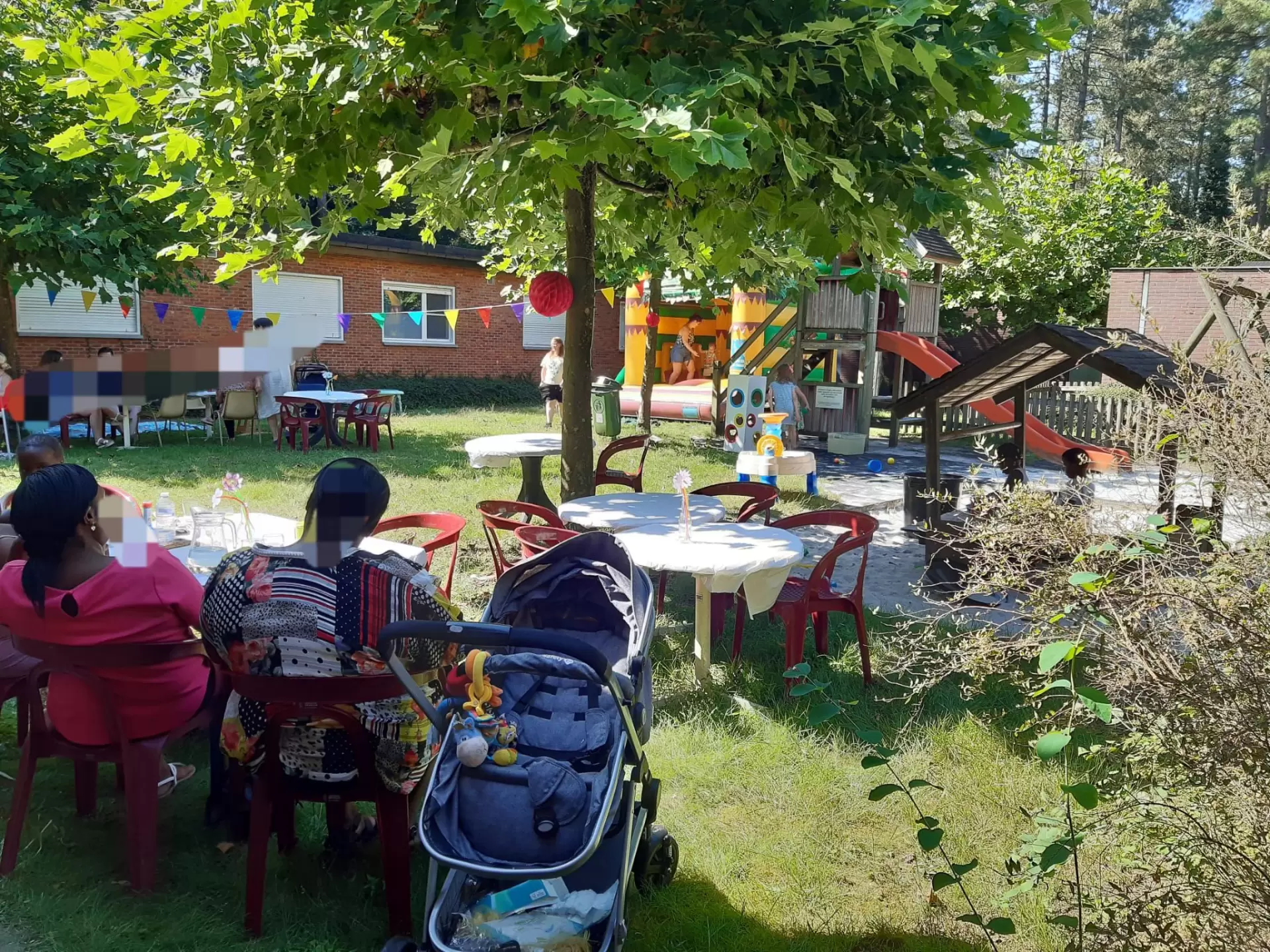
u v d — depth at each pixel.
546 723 2.92
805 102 4.19
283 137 4.68
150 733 3.19
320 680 2.87
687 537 5.39
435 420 18.17
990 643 3.30
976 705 5.02
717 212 5.00
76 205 11.88
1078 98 48.81
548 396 16.64
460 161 5.15
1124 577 2.72
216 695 3.51
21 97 11.11
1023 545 3.36
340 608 2.88
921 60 3.51
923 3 3.40
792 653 5.31
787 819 3.95
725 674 5.41
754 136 3.74
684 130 3.15
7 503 4.21
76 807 3.72
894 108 4.25
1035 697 3.03
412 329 22.48
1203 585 2.58
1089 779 4.15
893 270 13.89
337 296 20.75
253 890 3.01
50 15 9.18
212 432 15.06
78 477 3.04
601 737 2.89
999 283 21.31
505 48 4.10
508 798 2.63
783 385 14.13
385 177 5.27
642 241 8.24
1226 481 2.80
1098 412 15.02
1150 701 2.62
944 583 5.57
